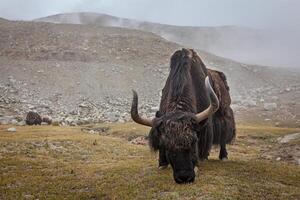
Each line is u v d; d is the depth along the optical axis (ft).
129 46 444.14
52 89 303.89
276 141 109.91
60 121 189.16
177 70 45.16
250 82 382.22
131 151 77.10
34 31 463.83
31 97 280.31
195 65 48.29
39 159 66.13
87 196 41.60
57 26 495.82
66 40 442.50
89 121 197.47
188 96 42.98
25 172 54.95
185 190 38.63
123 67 372.79
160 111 42.14
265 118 228.02
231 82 375.45
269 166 53.21
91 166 58.18
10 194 43.21
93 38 458.50
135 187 42.45
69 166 59.11
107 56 407.23
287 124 205.36
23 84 307.17
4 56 378.73
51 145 81.20
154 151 40.47
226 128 54.60
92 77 339.77
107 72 355.36
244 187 41.06
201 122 38.75
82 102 278.46
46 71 342.64
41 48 407.23
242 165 52.34
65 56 395.14
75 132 114.11
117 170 52.70
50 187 45.83
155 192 39.99
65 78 331.36
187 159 36.35
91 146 81.20
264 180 44.91
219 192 38.06
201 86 47.57
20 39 432.66
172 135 36.09
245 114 240.53
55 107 260.21
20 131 114.11
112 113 241.14
